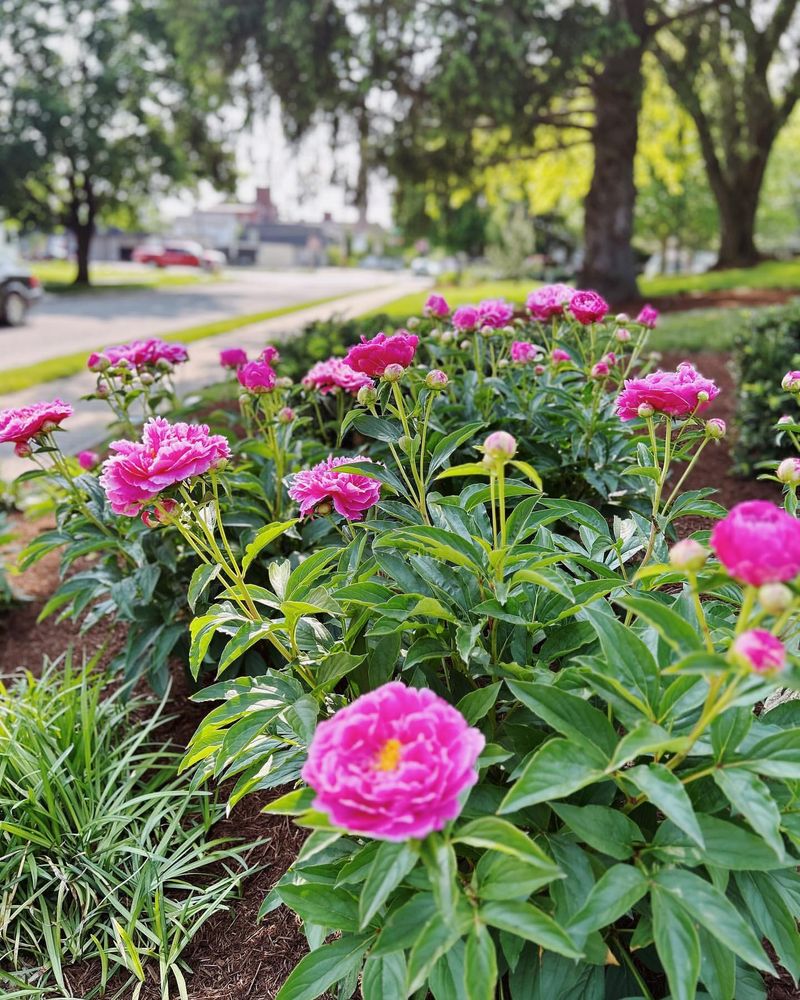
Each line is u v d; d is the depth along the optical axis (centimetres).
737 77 1525
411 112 1212
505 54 1045
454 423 319
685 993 126
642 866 142
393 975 151
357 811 118
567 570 245
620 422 300
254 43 1145
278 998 156
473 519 194
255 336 1204
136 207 2677
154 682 270
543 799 135
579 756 142
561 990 148
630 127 1289
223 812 240
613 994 157
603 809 148
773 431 429
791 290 1319
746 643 113
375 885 127
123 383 322
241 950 201
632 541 215
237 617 192
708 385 196
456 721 126
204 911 212
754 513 119
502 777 178
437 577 185
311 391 353
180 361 345
